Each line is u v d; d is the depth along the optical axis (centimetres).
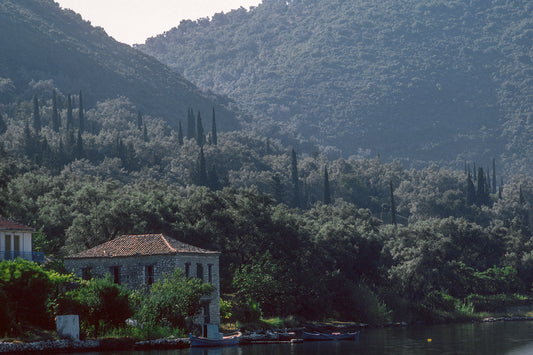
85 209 13325
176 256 9538
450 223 19100
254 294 11625
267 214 13475
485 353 9231
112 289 8406
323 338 10719
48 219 12512
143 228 11681
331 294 13675
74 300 8288
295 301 12681
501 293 17950
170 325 9088
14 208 12319
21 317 7912
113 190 14438
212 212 12875
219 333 9375
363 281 15325
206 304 9906
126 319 8800
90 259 9831
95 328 8350
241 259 13000
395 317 14725
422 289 15688
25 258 8788
